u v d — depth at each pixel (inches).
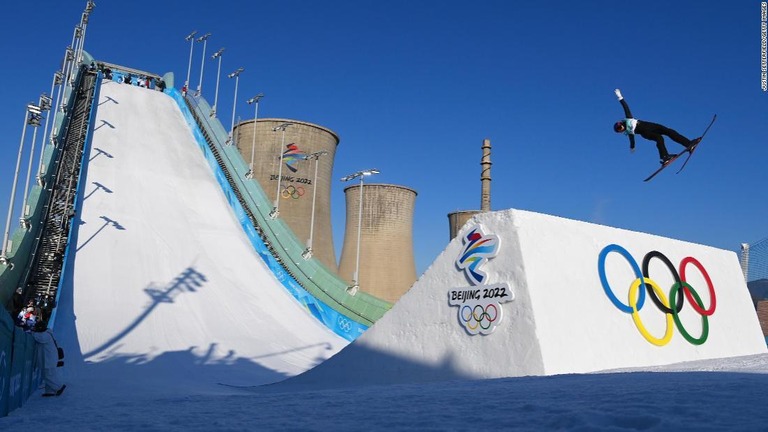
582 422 158.4
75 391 566.6
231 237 1476.4
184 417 244.7
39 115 1136.8
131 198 1493.6
